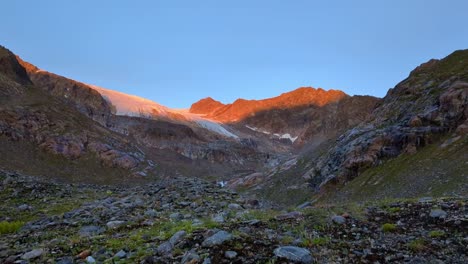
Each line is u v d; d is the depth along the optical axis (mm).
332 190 91500
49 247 13164
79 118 164125
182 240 12133
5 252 13008
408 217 14430
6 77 156000
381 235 12695
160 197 26344
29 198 30516
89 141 146500
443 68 113500
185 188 28891
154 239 13312
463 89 81688
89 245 13195
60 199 30875
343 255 10859
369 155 90188
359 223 14109
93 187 46312
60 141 133000
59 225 18750
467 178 53094
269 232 13016
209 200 24406
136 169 148250
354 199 74688
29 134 126625
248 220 15445
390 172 76938
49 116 143875
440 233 12117
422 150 77562
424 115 86875
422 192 57844
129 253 11867
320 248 11406
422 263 10062
